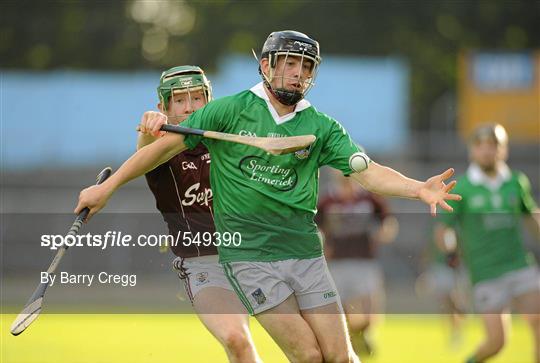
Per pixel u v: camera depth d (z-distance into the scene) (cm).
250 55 10406
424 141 8188
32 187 7219
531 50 10806
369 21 10475
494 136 3366
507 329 3281
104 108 8512
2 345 3853
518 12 10794
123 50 10706
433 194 2044
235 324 2188
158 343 3941
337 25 10450
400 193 2078
